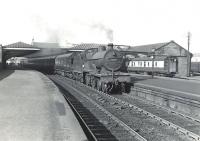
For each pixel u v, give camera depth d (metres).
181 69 43.09
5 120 9.25
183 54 63.12
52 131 7.90
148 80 30.95
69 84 28.20
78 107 15.02
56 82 31.41
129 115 13.14
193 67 52.91
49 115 10.20
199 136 9.04
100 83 21.27
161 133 9.99
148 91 18.73
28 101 13.53
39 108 11.62
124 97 19.59
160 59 42.34
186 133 9.69
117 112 13.86
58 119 9.51
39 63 58.88
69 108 11.70
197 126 11.29
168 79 33.06
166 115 13.46
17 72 41.50
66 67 35.56
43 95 15.88
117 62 21.52
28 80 26.53
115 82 20.97
